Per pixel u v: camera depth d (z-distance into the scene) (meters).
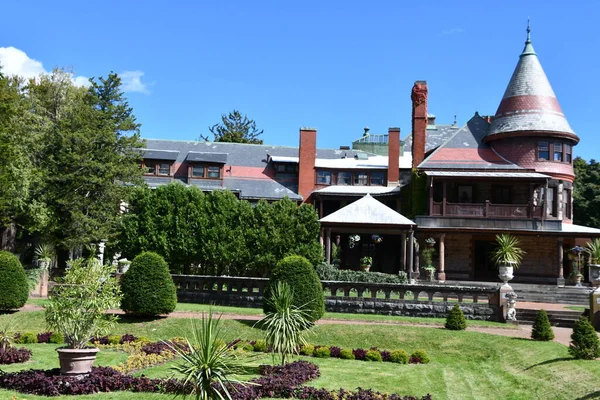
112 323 14.84
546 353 17.61
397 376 16.11
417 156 43.16
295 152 49.56
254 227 33.84
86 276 14.19
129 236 33.50
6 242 37.50
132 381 13.53
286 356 17.12
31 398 12.71
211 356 10.05
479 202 39.94
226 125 83.19
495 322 23.53
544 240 38.41
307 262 22.02
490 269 38.66
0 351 16.67
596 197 52.56
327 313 24.59
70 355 13.65
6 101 34.81
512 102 41.47
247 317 23.33
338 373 16.22
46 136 35.97
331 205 44.81
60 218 34.91
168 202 33.94
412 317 24.30
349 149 54.03
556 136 40.06
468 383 15.78
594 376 14.55
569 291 32.22
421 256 38.31
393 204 44.28
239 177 45.84
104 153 35.62
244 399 12.70
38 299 27.52
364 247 41.41
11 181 31.70
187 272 34.50
